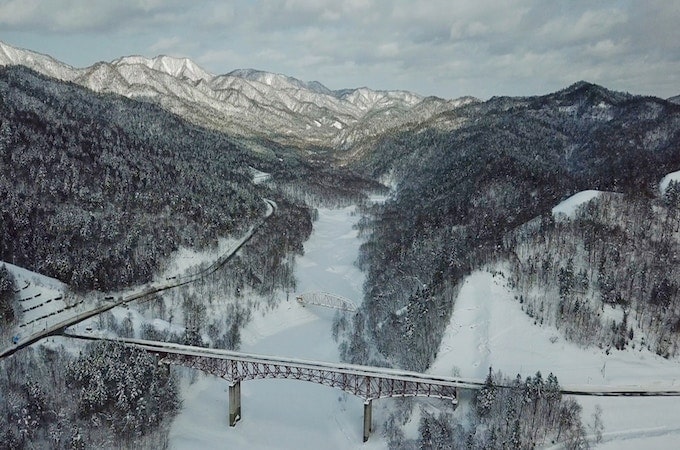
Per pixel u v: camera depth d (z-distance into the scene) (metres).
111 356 141.62
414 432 137.12
